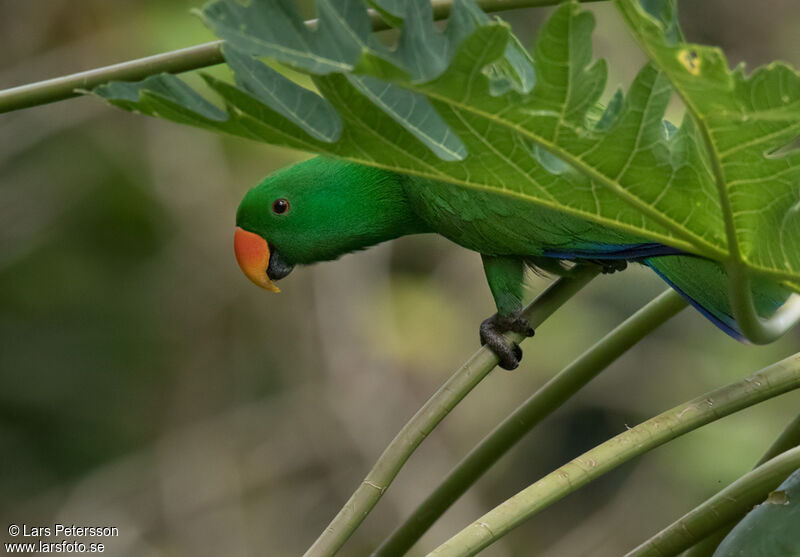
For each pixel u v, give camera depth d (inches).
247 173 447.2
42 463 502.3
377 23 138.4
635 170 109.6
